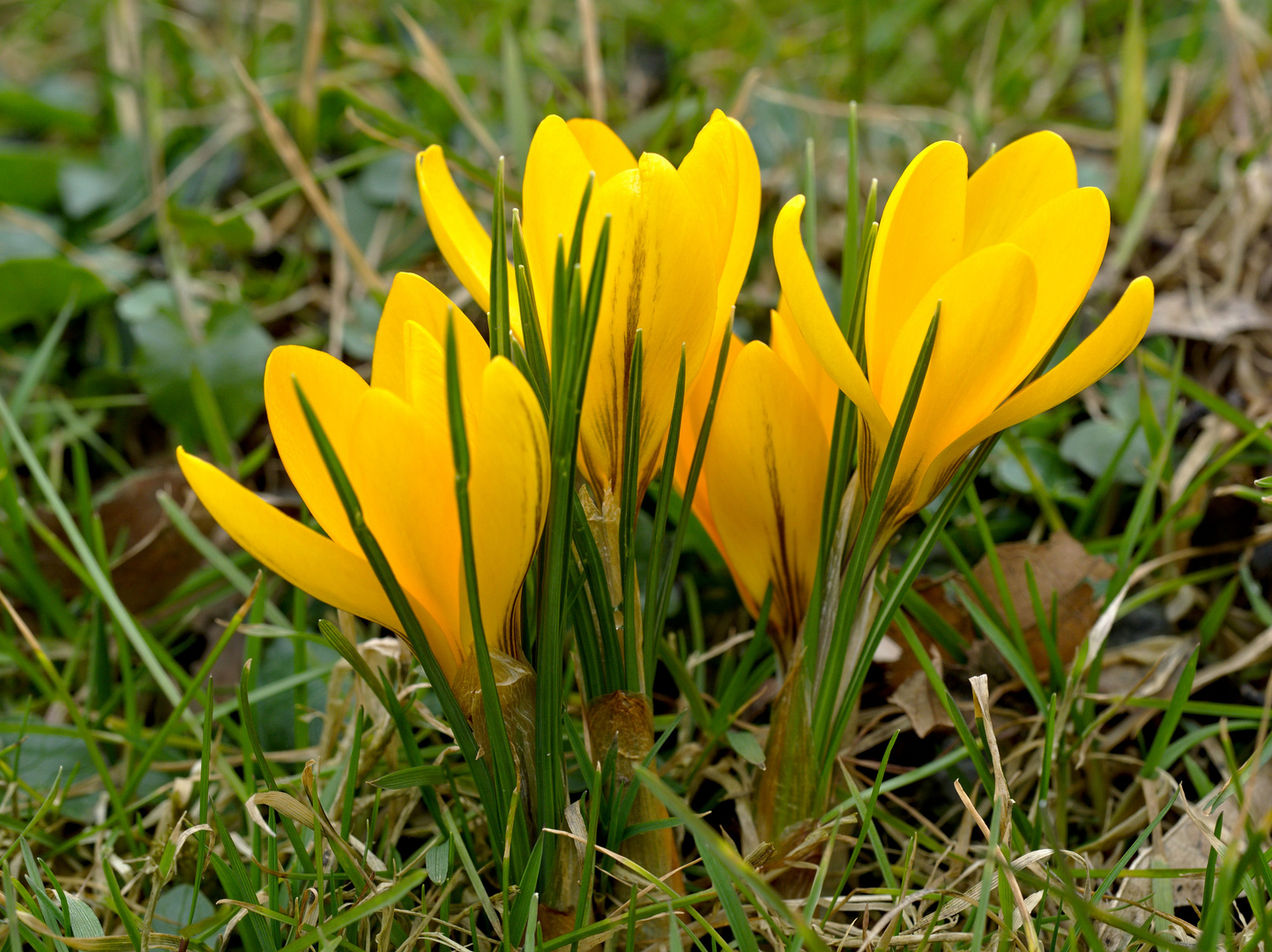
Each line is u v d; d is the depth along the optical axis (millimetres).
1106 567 413
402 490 320
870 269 341
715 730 382
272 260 607
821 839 354
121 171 628
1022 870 353
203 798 355
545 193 332
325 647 413
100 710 409
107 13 711
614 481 337
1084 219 325
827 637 350
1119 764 395
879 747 399
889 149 662
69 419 490
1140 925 362
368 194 595
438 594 330
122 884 380
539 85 705
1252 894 347
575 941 344
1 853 383
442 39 759
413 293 336
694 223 323
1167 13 808
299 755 394
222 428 469
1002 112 711
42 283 528
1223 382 489
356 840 374
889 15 768
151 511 442
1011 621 390
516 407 312
